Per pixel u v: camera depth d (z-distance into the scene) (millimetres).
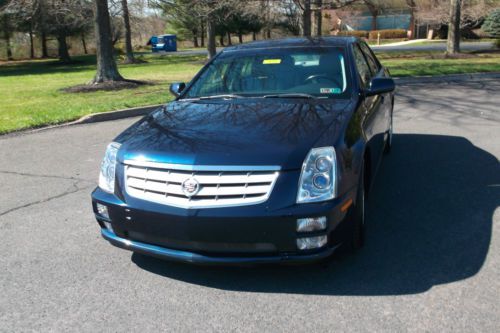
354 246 3707
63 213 4969
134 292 3393
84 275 3658
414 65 17828
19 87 16484
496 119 8945
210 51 26969
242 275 3557
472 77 14836
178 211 3115
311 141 3277
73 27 34844
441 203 4891
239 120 3721
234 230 3049
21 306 3264
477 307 3051
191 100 4531
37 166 6773
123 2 25609
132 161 3367
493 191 5188
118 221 3400
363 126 3951
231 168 3088
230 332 2898
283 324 2955
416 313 3010
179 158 3203
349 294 3258
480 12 27422
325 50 4828
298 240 3064
